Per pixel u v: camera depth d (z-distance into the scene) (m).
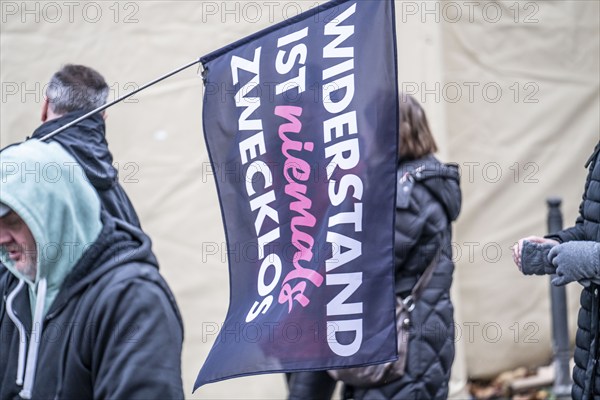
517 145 13.16
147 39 11.79
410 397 9.21
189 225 11.91
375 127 6.46
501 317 13.31
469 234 13.25
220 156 6.94
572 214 13.27
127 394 6.48
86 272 6.83
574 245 6.82
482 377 13.42
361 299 6.42
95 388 6.62
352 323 6.41
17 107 11.73
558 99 13.16
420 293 9.31
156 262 7.14
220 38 11.80
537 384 13.18
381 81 6.48
